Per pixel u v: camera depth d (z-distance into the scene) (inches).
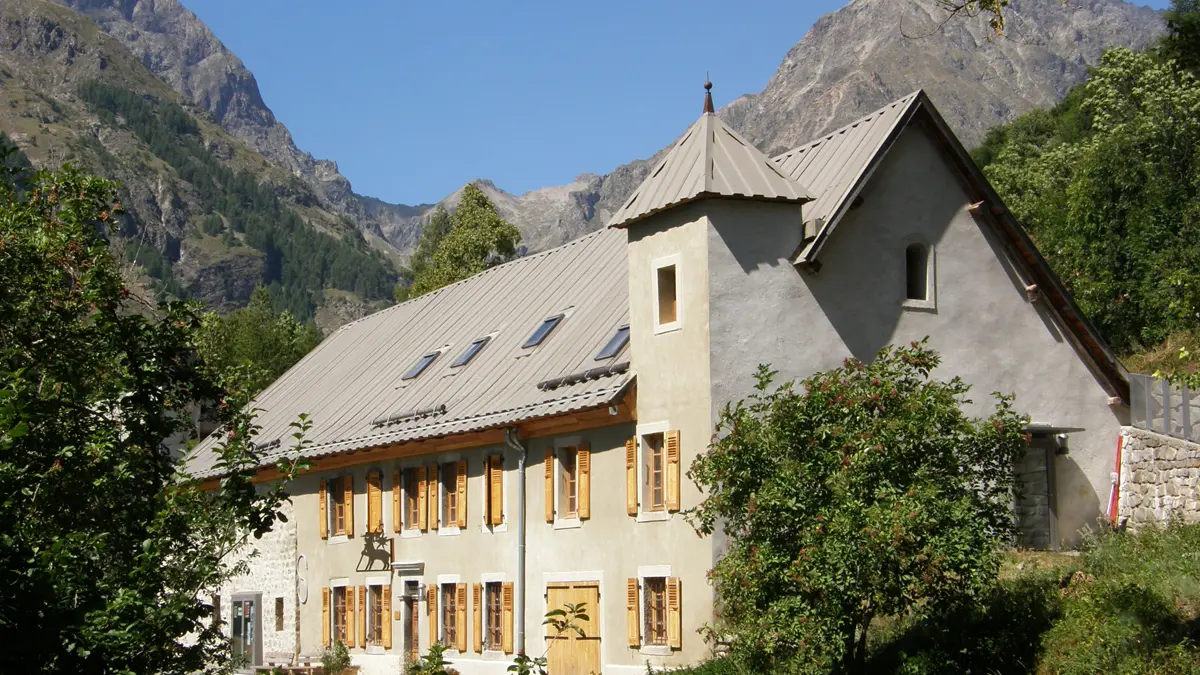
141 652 575.8
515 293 1350.9
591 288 1201.4
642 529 961.5
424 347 1412.4
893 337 990.4
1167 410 1028.5
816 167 1039.0
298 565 1400.1
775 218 954.1
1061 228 1529.3
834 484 706.2
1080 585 809.5
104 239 677.3
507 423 1059.9
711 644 888.9
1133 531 978.7
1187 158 1449.3
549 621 597.3
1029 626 770.8
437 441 1176.2
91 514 629.6
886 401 727.7
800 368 945.5
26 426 535.8
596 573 1002.7
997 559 716.7
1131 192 1446.9
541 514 1066.7
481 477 1144.8
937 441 724.0
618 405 964.6
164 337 662.5
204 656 621.3
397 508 1248.2
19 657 539.5
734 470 741.3
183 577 613.3
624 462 981.8
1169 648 685.3
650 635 954.7
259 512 642.8
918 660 758.5
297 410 1520.7
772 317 941.8
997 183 2097.7
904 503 687.7
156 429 648.4
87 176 695.1
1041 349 1057.5
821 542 698.2
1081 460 1060.5
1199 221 1379.2
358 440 1279.5
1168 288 1341.0
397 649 1240.8
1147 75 1534.2
